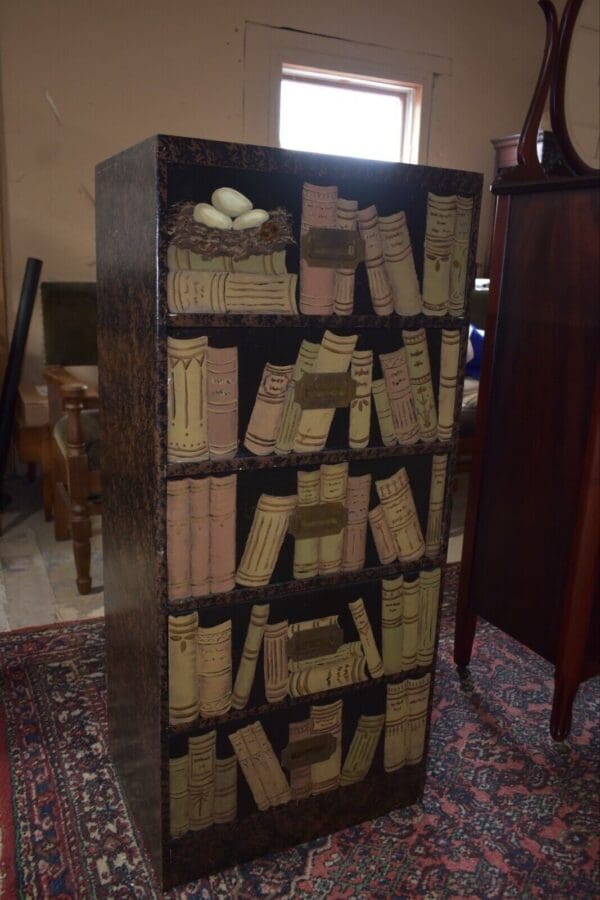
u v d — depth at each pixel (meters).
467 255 1.19
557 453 1.56
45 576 2.43
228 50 3.34
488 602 1.79
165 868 1.22
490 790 1.49
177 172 0.95
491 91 4.00
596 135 4.30
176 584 1.09
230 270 1.02
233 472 1.09
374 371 1.17
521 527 1.67
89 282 2.83
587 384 1.48
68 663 1.91
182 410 1.03
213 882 1.25
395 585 1.28
